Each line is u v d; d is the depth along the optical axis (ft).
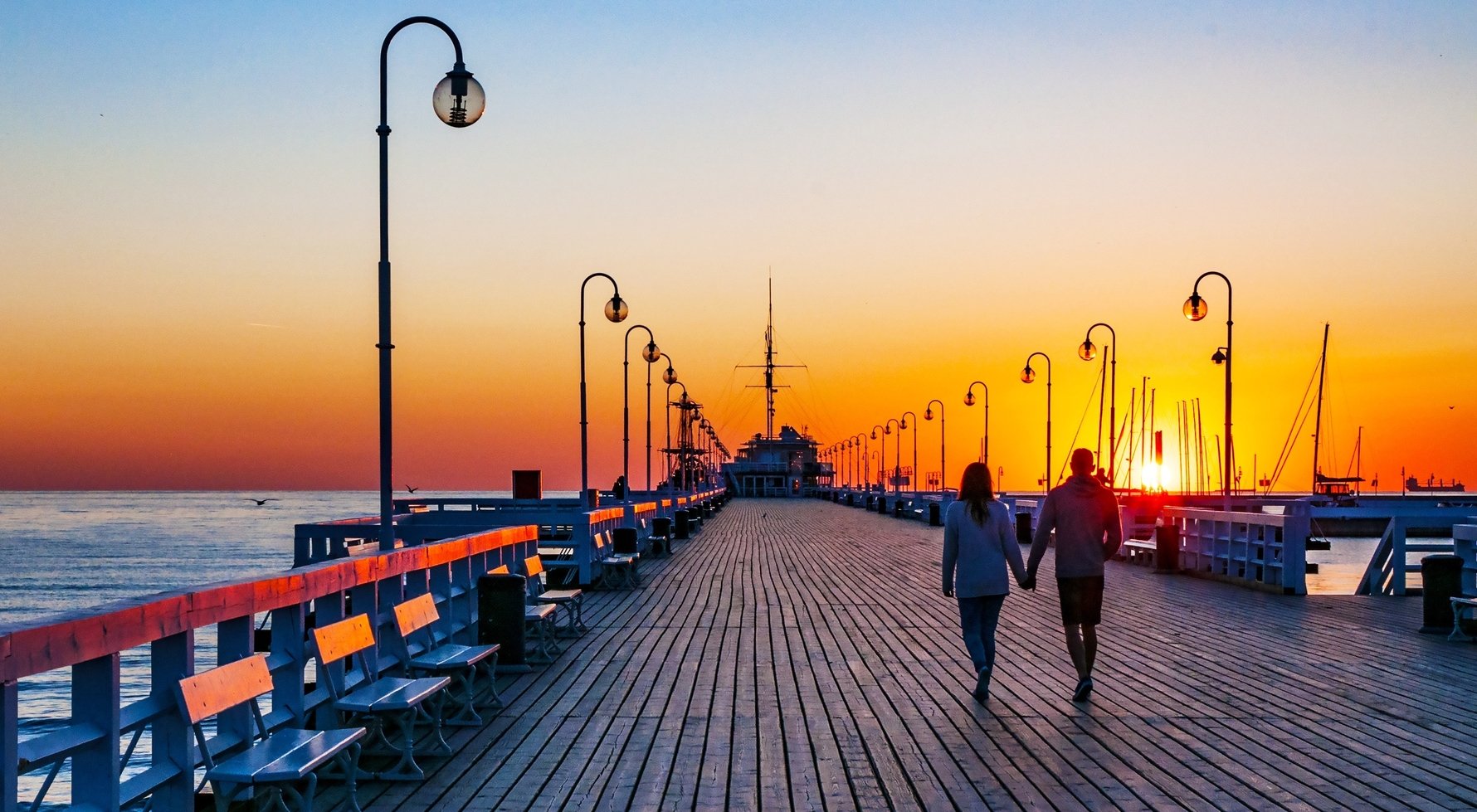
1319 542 146.61
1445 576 47.32
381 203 37.40
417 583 35.09
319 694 24.99
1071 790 23.53
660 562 88.17
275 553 297.33
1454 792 23.27
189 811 19.10
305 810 19.71
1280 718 30.55
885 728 29.37
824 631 48.49
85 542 358.23
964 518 33.37
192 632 19.48
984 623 33.65
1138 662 40.16
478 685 35.65
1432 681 36.24
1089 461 33.94
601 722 30.27
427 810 22.17
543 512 70.03
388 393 36.70
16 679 14.96
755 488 380.17
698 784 24.11
